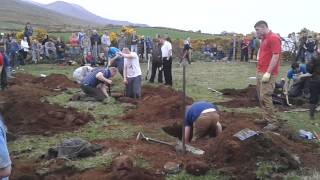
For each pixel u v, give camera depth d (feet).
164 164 28.76
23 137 36.60
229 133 30.30
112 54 59.82
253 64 110.32
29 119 40.01
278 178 26.91
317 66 43.50
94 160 29.53
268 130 36.01
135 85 52.95
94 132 37.55
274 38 36.81
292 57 117.91
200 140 33.91
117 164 27.55
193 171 27.53
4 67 58.18
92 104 49.34
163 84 68.23
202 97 56.49
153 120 41.78
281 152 28.91
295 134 37.04
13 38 96.07
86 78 51.39
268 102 37.76
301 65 55.62
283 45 119.85
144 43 110.83
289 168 28.27
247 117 42.60
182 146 30.99
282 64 110.32
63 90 59.31
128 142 33.37
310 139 36.22
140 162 29.01
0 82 58.39
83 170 28.14
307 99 52.70
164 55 67.51
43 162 30.01
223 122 39.70
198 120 33.81
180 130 39.19
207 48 128.77
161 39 69.31
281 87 53.98
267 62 37.60
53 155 30.99
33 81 67.26
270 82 37.29
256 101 52.03
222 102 52.47
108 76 51.47
